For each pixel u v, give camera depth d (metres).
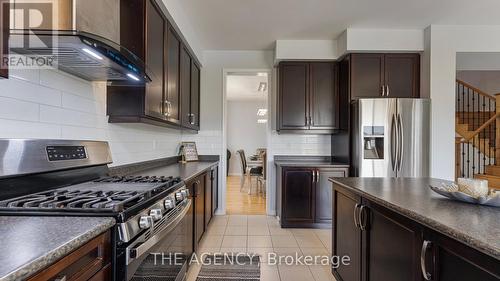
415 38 3.61
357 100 3.49
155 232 1.28
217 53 4.35
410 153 3.43
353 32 3.58
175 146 3.95
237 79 5.96
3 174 1.18
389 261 1.41
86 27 1.25
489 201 1.23
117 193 1.33
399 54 3.69
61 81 1.65
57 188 1.50
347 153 3.73
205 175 3.13
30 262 0.63
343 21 3.33
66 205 1.08
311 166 3.70
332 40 3.90
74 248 0.78
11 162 1.22
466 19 3.30
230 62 4.34
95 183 1.69
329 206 3.70
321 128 3.97
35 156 1.34
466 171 5.35
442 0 2.85
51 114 1.57
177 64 2.92
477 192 1.30
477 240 0.84
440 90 3.47
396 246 1.34
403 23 3.40
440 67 3.47
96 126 1.99
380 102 3.44
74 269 0.80
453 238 0.95
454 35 3.49
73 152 1.61
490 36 3.49
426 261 1.09
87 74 1.73
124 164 2.41
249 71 4.34
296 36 3.78
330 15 3.18
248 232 3.50
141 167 2.72
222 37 3.81
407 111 3.45
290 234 3.45
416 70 3.70
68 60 1.44
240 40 3.92
